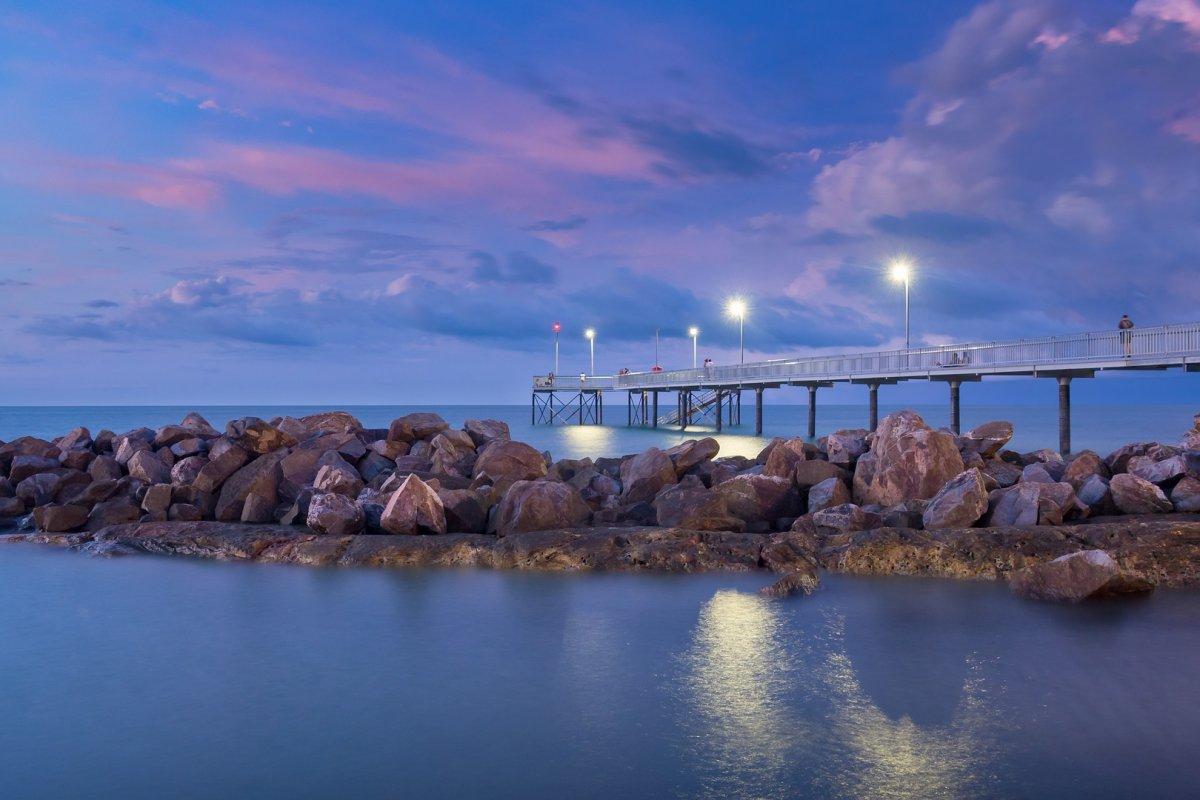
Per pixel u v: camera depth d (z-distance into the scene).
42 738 7.49
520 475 19.77
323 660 9.53
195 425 24.94
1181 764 6.75
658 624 10.82
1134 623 10.67
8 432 104.75
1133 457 19.25
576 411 115.38
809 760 6.89
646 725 7.63
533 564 14.24
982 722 7.60
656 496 16.80
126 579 13.74
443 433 21.75
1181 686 8.42
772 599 12.03
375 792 6.46
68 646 10.14
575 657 9.54
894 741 7.23
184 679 8.97
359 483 17.89
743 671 9.02
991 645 9.80
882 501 16.44
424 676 8.98
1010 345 42.00
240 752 7.18
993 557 13.43
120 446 23.05
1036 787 6.40
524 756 7.04
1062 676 8.73
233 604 12.02
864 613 11.26
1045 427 90.88
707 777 6.64
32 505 20.89
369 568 14.47
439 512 15.93
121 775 6.79
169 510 18.33
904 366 48.69
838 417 191.25
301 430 23.20
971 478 14.84
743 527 15.84
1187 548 12.95
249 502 17.64
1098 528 13.64
